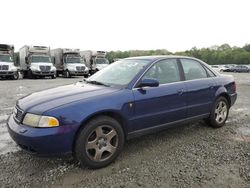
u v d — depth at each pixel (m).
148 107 4.00
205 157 3.87
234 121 5.99
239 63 86.19
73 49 27.14
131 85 3.93
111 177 3.27
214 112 5.23
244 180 3.18
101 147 3.53
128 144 4.41
